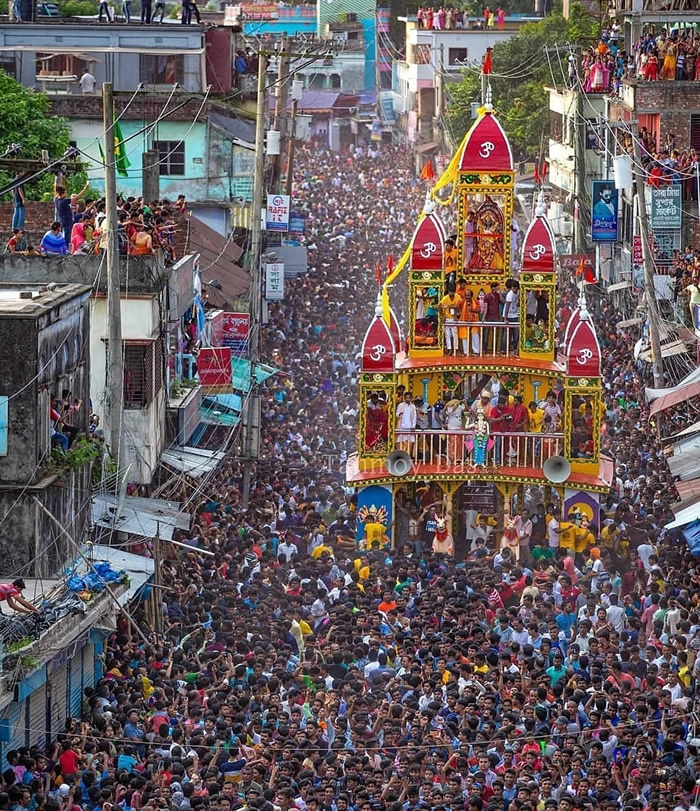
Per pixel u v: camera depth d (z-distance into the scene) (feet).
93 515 198.70
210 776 144.66
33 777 142.31
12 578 173.99
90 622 162.61
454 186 263.90
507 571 213.46
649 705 160.97
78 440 188.03
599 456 242.78
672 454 252.83
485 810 138.31
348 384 316.19
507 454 244.22
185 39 375.45
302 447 278.87
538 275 248.32
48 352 179.42
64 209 235.20
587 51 443.32
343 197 611.88
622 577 214.69
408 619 190.49
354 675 169.07
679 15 414.41
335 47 508.53
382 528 240.32
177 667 170.91
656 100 369.50
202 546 214.90
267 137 360.28
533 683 167.53
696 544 202.49
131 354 221.25
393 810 138.10
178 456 239.30
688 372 300.61
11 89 335.67
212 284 307.99
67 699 161.99
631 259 358.02
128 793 139.85
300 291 408.05
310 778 144.05
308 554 227.61
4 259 220.84
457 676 168.14
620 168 330.75
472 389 252.01
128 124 359.05
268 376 290.35
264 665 173.99
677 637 175.83
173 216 281.33
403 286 424.46
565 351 251.80
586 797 141.18
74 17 411.95
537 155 506.89
